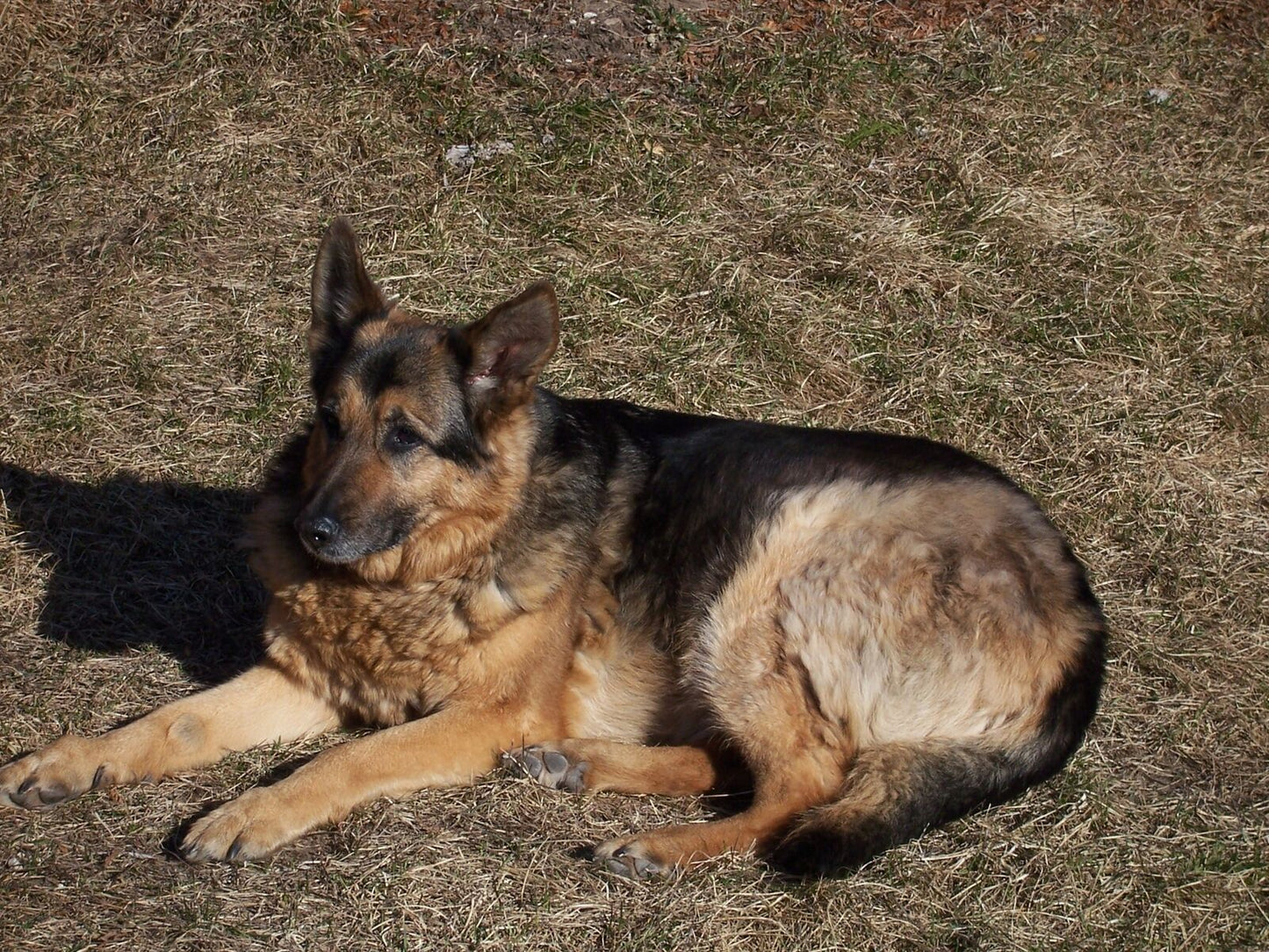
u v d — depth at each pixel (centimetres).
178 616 300
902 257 357
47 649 292
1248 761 288
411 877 264
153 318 340
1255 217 379
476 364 277
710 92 384
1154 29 437
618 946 259
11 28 382
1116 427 336
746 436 292
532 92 379
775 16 411
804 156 375
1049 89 397
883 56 401
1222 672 300
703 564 286
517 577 279
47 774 269
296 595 281
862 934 263
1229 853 275
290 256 351
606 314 345
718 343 343
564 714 286
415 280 348
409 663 280
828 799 277
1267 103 412
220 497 317
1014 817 278
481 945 259
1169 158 388
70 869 262
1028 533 283
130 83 377
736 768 284
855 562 280
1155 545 318
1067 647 278
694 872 267
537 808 276
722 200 366
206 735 279
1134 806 281
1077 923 266
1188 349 350
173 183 361
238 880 263
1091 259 361
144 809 271
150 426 325
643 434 296
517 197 361
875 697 279
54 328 337
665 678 288
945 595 278
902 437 294
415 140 371
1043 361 346
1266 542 320
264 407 328
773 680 281
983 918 266
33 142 367
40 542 307
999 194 369
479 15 395
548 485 284
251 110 373
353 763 272
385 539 274
